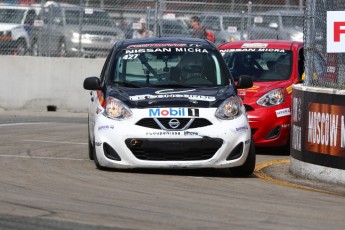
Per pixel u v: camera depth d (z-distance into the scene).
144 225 25.69
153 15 74.06
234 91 37.97
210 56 40.22
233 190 33.03
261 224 26.48
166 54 40.12
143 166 35.34
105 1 75.31
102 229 24.92
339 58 35.72
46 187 32.09
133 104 36.06
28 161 40.03
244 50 50.22
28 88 68.94
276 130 45.50
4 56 68.88
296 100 37.91
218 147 35.38
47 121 62.12
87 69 69.06
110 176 35.28
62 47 72.44
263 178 36.91
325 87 36.34
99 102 37.75
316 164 36.09
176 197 30.77
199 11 75.25
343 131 34.50
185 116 35.34
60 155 42.88
